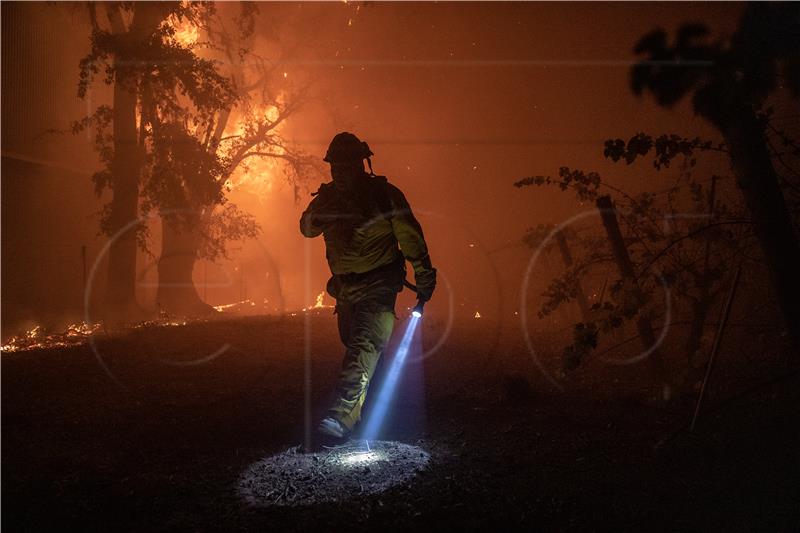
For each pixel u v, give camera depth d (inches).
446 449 217.6
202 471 197.3
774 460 199.2
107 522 162.9
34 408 266.1
